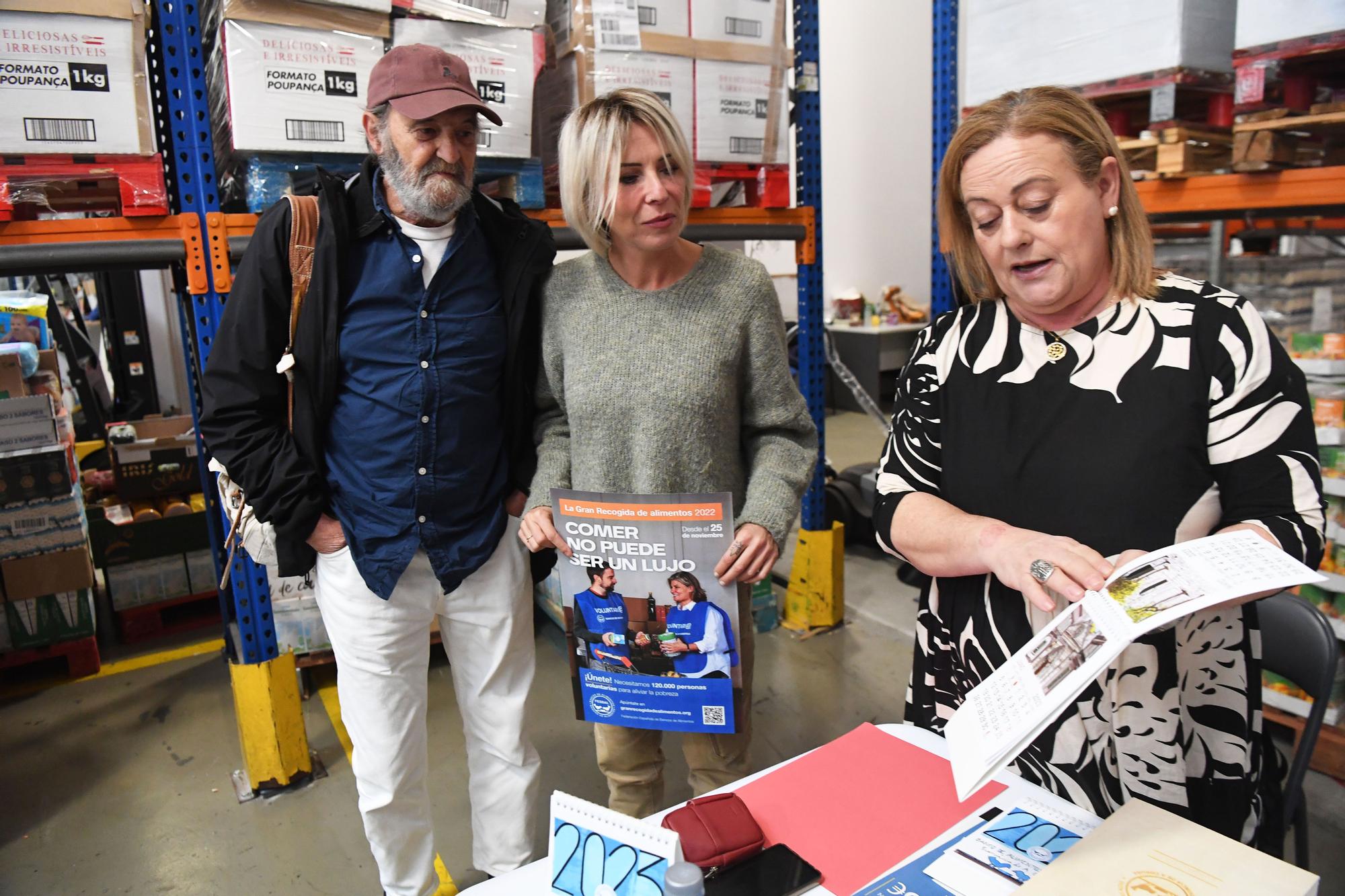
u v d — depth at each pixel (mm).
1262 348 1030
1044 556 956
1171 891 748
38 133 1727
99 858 2242
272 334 1544
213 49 2121
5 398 2994
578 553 1416
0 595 3078
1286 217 2342
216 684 3176
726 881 889
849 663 3129
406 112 1423
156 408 4965
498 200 1719
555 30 2363
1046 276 1046
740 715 1494
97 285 4805
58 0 1691
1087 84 2203
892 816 994
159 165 1866
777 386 1573
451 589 1680
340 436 1614
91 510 3510
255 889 2117
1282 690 2283
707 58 2438
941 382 1229
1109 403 1076
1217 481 1060
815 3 2840
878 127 7344
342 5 1885
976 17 2389
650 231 1423
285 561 1618
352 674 1693
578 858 897
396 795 1734
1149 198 2270
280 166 1960
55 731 2881
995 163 1033
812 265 3020
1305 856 1428
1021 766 1206
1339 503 2186
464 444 1651
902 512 1193
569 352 1552
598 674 1472
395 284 1562
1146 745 1077
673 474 1507
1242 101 1992
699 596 1377
